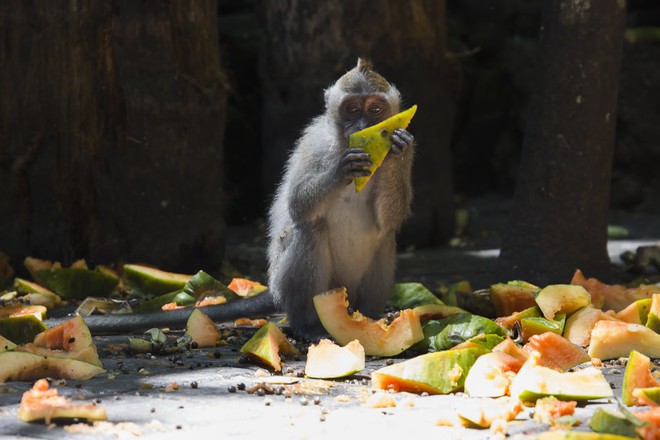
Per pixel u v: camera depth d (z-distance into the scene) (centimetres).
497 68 2672
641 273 1587
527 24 2712
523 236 1388
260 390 819
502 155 2666
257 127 2248
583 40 1337
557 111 1355
